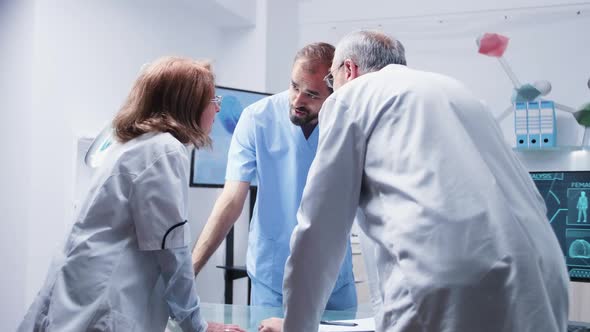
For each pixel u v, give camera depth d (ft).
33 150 8.83
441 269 3.19
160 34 11.94
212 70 5.41
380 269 3.59
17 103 9.00
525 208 3.47
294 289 3.70
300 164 7.09
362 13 14.51
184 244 4.76
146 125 4.96
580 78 12.84
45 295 4.68
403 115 3.58
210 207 13.48
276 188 7.14
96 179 4.93
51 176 9.15
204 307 6.21
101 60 10.32
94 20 10.16
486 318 3.13
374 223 3.62
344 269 6.93
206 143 5.32
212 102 5.35
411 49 14.07
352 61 4.41
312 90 6.50
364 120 3.69
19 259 8.77
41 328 4.58
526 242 3.25
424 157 3.42
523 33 13.25
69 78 9.59
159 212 4.68
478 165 3.41
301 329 3.73
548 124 12.23
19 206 8.86
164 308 5.04
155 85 5.05
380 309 3.66
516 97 12.73
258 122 7.16
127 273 4.73
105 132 6.40
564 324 3.43
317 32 14.90
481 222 3.24
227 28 14.14
